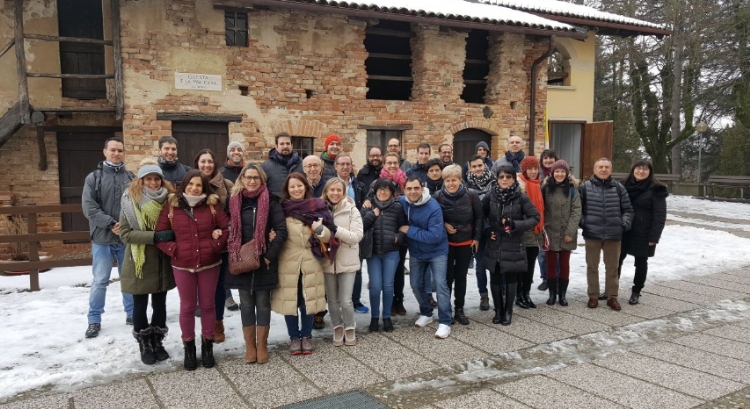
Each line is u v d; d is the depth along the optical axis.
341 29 9.79
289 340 5.09
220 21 8.85
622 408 3.74
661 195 6.23
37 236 6.81
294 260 4.52
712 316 6.06
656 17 23.80
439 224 5.19
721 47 22.16
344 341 5.00
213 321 4.44
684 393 4.00
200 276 4.34
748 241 11.03
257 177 4.41
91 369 4.32
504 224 5.40
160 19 8.42
